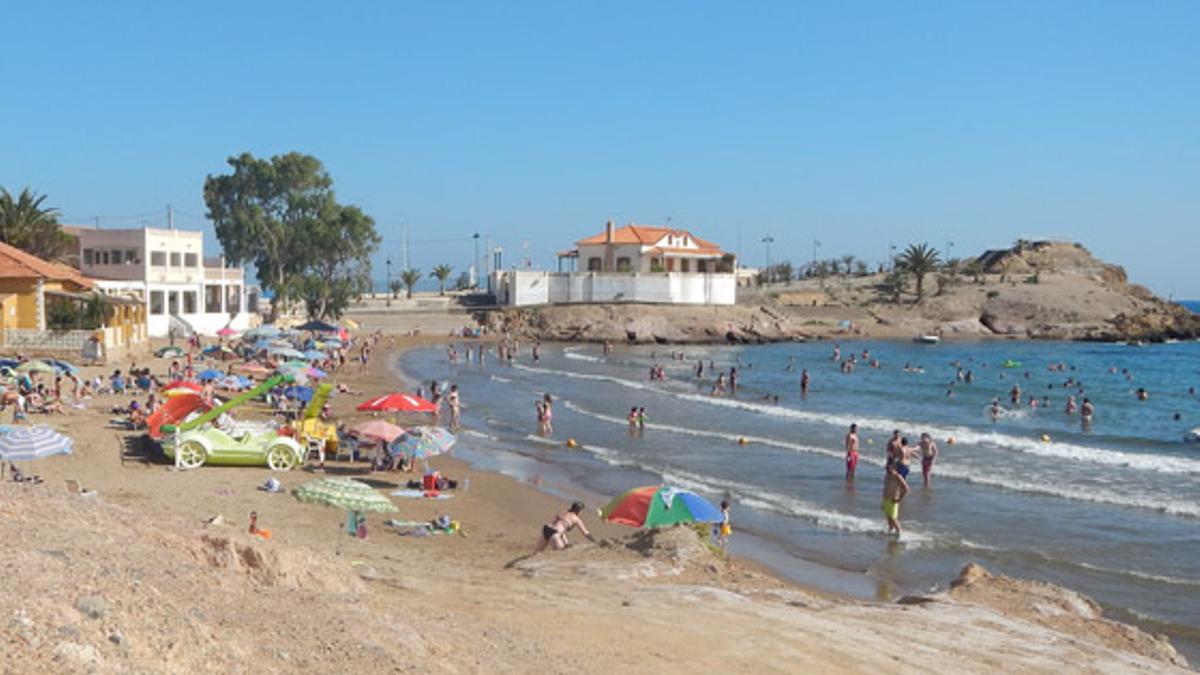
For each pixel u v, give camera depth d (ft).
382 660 25.05
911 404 172.76
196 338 206.49
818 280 517.55
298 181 325.83
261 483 79.20
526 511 80.59
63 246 214.07
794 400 177.68
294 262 326.85
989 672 35.24
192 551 30.32
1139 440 130.82
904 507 85.05
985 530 76.54
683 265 397.60
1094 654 39.14
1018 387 189.47
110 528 30.17
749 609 40.22
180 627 22.16
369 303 384.27
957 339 395.34
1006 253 520.83
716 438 125.18
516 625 33.86
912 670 34.32
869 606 46.19
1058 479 98.94
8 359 136.36
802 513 81.92
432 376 214.07
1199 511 82.58
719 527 70.49
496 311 360.28
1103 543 72.33
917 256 434.30
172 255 237.25
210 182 327.47
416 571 45.21
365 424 91.86
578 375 222.07
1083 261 505.25
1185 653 49.70
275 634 24.81
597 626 35.14
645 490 60.70
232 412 121.80
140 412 100.42
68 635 19.12
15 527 27.45
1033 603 48.80
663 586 43.96
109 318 176.76
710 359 280.51
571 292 369.09
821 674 32.71
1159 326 397.60
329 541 58.54
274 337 212.64
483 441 121.29
